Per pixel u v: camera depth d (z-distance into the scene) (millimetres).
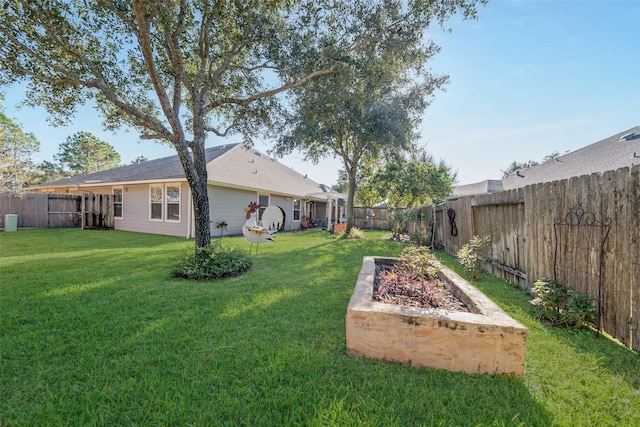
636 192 2434
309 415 1657
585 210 3041
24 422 1551
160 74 6273
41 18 4379
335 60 5543
